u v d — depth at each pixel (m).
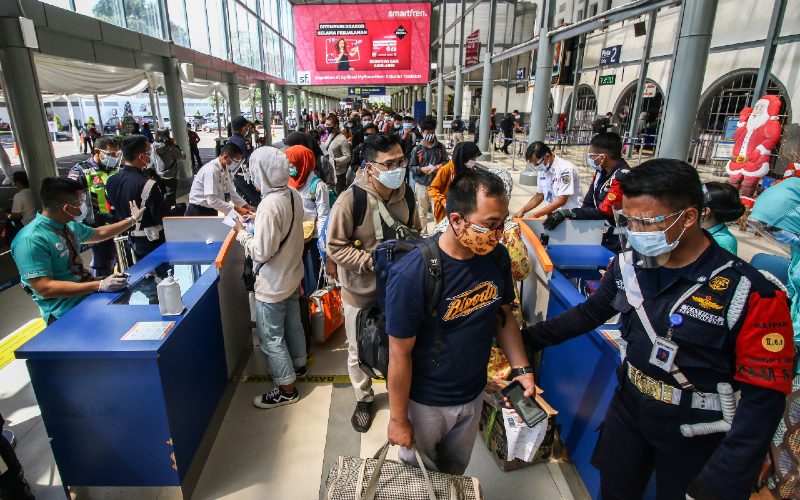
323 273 3.84
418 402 1.45
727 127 10.16
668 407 1.26
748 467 1.08
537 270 2.50
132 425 1.87
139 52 7.61
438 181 3.74
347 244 2.23
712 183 1.87
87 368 1.78
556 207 3.43
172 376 1.92
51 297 2.16
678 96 3.57
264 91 16.89
